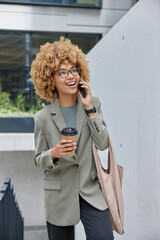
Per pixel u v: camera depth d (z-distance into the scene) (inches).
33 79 63.9
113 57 100.1
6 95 242.5
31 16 263.9
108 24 276.4
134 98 77.3
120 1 275.3
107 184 58.2
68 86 58.6
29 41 266.4
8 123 194.1
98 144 58.2
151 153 65.0
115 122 97.2
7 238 72.9
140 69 72.1
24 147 154.9
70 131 51.1
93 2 271.9
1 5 258.8
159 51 59.7
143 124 70.3
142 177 70.9
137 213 74.3
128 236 81.4
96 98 63.2
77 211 58.6
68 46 59.6
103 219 57.1
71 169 59.0
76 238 134.1
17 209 109.3
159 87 60.2
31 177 173.9
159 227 60.4
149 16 65.1
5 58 262.4
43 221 175.5
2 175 171.3
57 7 267.3
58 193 59.8
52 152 53.9
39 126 60.6
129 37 81.4
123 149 87.6
